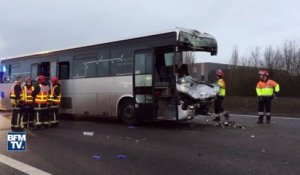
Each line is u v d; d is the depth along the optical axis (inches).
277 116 771.4
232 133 482.9
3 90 861.2
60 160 334.6
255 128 533.3
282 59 1471.5
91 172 291.1
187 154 353.1
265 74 601.6
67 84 694.5
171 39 526.3
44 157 348.5
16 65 825.5
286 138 438.6
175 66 536.4
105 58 626.2
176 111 533.0
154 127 561.9
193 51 572.1
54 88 587.5
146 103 557.9
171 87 543.2
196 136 461.1
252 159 328.8
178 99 533.3
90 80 650.2
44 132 521.7
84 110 661.3
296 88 1221.7
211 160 326.6
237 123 604.4
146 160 331.0
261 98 602.5
